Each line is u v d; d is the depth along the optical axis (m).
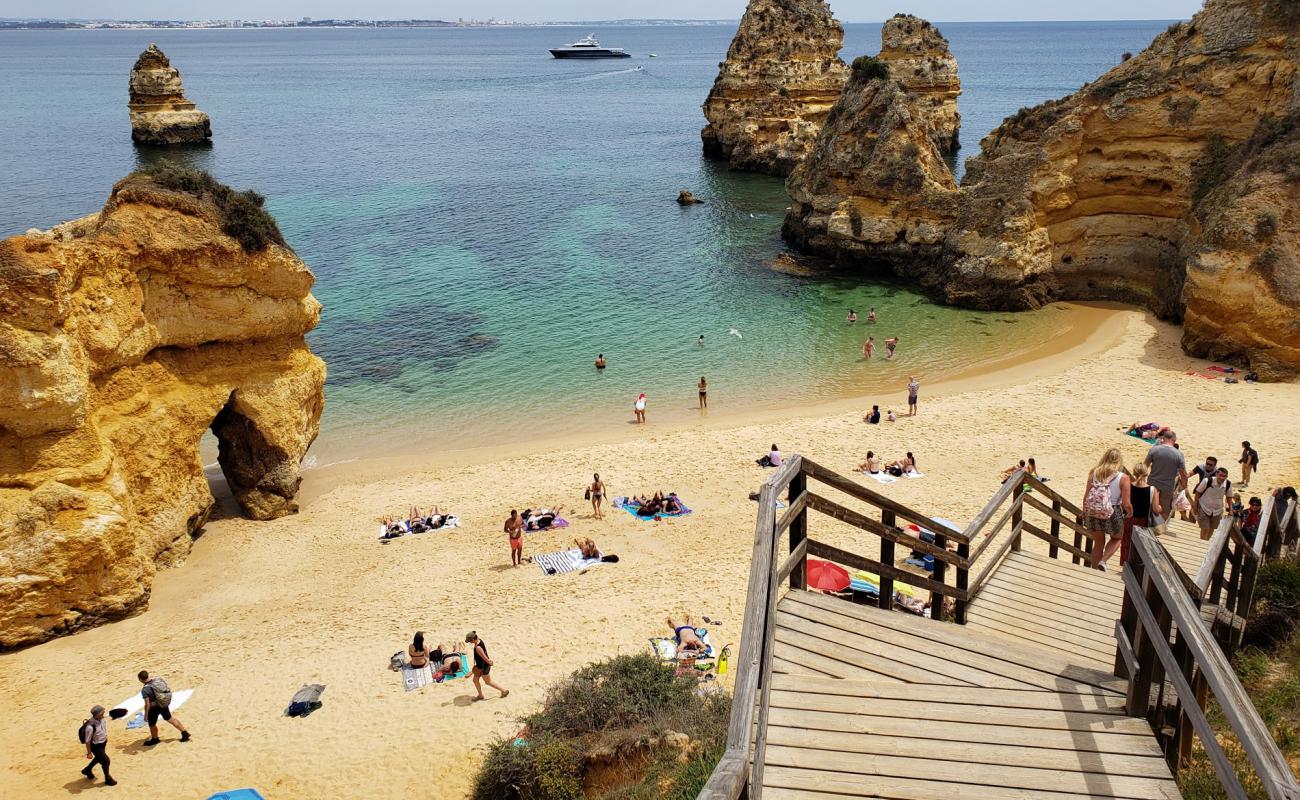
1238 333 42.97
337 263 66.62
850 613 9.70
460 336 52.22
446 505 32.88
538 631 23.33
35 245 24.52
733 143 111.25
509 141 130.38
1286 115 46.56
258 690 21.52
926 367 46.97
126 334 27.80
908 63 113.69
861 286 61.44
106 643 24.58
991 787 7.12
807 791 7.15
